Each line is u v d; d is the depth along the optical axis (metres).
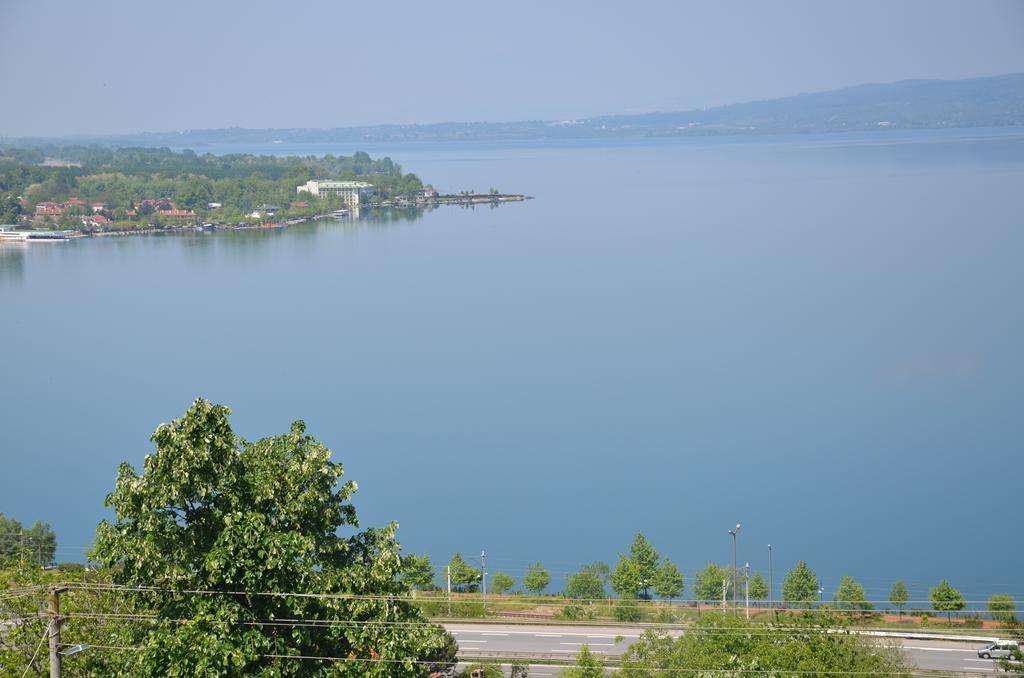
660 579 65.94
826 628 38.22
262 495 29.25
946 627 55.19
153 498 28.48
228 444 29.30
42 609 32.53
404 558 31.92
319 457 30.08
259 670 27.97
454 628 56.56
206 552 28.58
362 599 29.20
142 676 27.48
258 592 28.28
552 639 54.59
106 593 33.31
